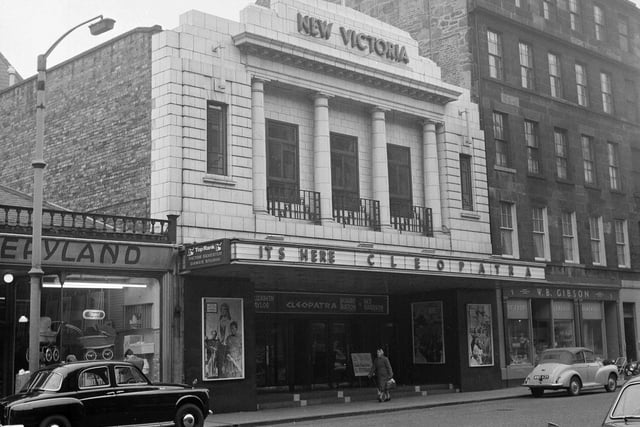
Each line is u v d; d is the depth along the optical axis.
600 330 35.88
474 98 32.03
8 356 19.12
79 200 25.25
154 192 22.12
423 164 29.62
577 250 35.38
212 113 23.08
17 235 18.66
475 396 26.06
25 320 19.47
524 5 35.22
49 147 27.17
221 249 19.95
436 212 29.14
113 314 20.70
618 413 9.10
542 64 35.66
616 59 40.25
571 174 36.00
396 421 18.75
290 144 25.39
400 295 30.42
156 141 22.31
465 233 30.03
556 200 34.75
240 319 22.58
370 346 29.20
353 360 27.17
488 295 30.22
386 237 26.89
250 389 22.28
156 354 20.88
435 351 29.22
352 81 26.77
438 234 29.06
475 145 31.31
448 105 30.45
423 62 29.66
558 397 25.11
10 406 14.01
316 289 26.91
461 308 28.98
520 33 34.78
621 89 40.69
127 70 24.06
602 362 27.00
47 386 14.66
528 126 34.53
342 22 27.03
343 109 27.22
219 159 23.05
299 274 22.61
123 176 23.55
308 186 25.59
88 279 20.12
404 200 28.78
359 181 27.20
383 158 27.48
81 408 14.52
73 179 25.69
